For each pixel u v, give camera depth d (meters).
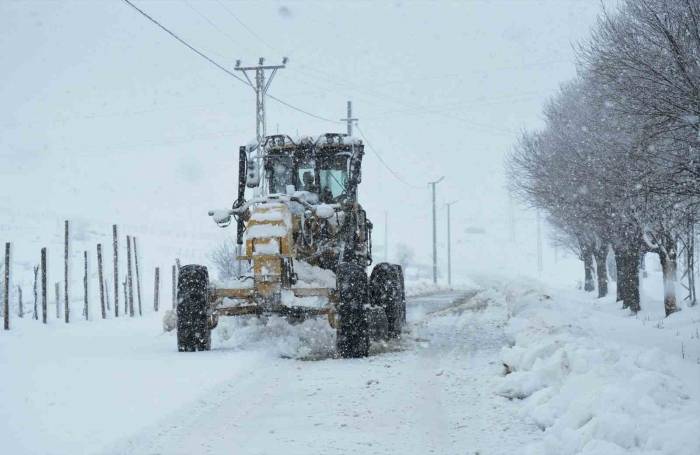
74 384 10.73
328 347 14.71
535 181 31.92
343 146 16.44
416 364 12.77
